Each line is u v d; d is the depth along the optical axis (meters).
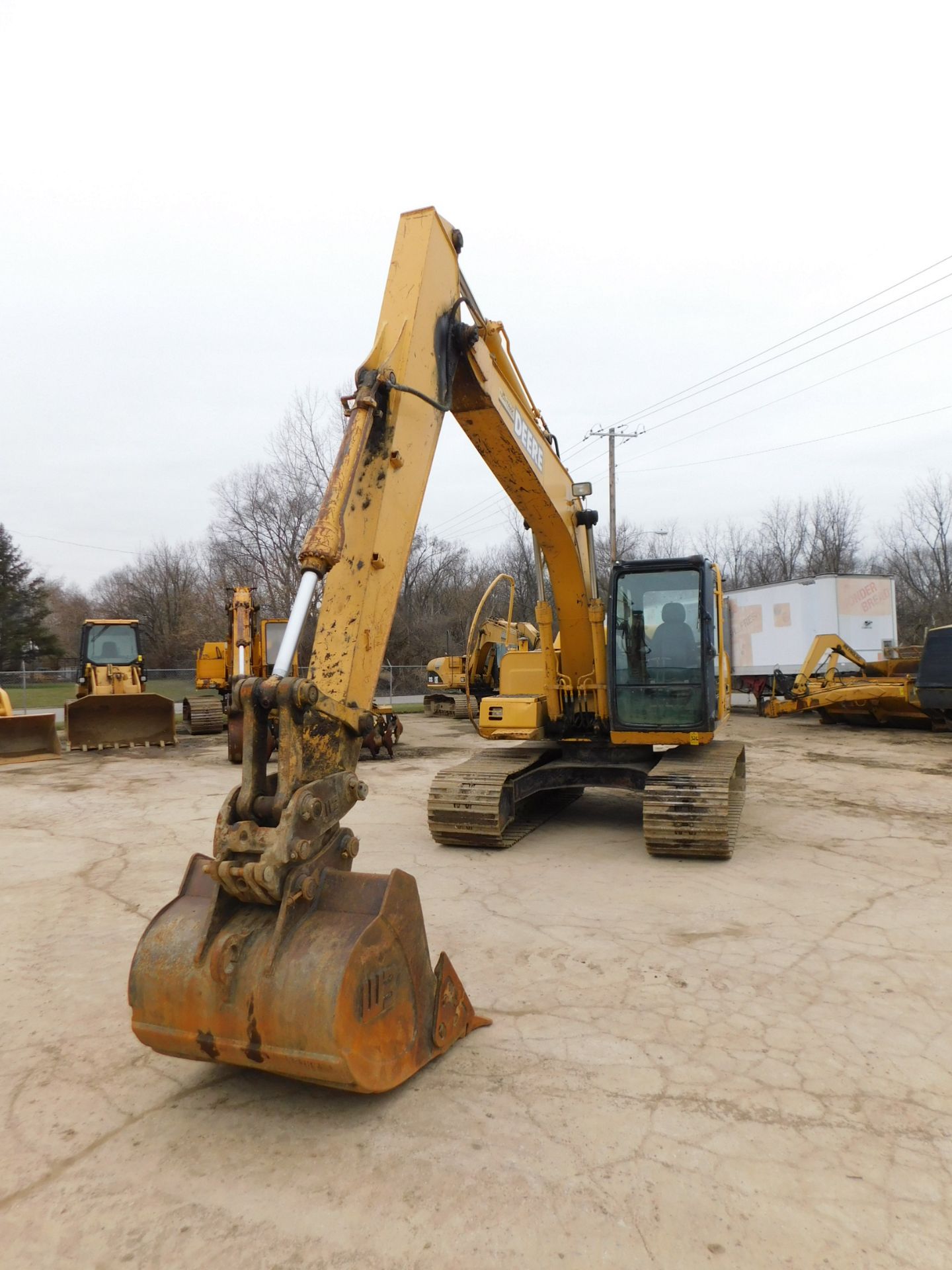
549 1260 2.46
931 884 6.49
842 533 57.09
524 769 8.24
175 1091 3.51
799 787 11.11
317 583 3.55
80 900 6.38
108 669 17.50
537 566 8.55
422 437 4.50
